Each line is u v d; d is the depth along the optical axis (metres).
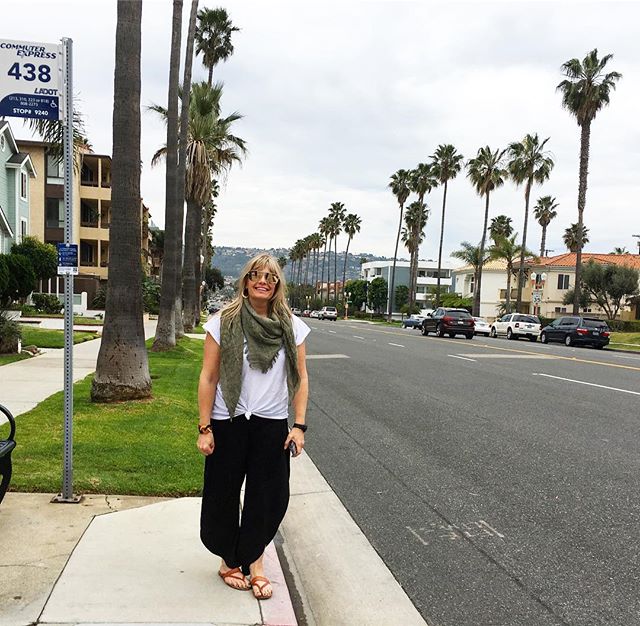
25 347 15.26
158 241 77.31
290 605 3.34
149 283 48.44
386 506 5.33
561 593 3.79
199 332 27.73
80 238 44.75
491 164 54.84
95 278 44.59
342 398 10.98
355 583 3.91
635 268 55.84
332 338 29.83
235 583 3.48
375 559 4.27
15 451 5.80
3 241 29.08
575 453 7.10
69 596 3.29
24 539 4.02
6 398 8.66
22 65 4.51
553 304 63.28
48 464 5.49
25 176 34.72
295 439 3.49
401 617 3.49
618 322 46.47
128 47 7.91
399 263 116.00
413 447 7.38
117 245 8.08
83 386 9.64
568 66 38.59
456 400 10.80
